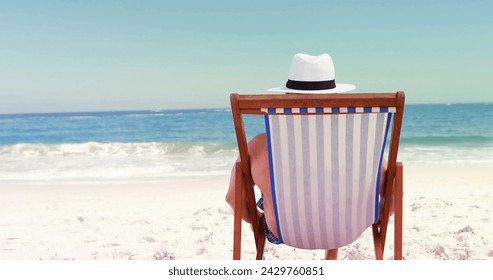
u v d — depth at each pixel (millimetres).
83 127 36219
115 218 5805
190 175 9914
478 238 4562
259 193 7168
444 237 4652
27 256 4324
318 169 2510
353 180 2520
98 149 16750
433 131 28484
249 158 2713
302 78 2793
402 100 2273
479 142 18000
